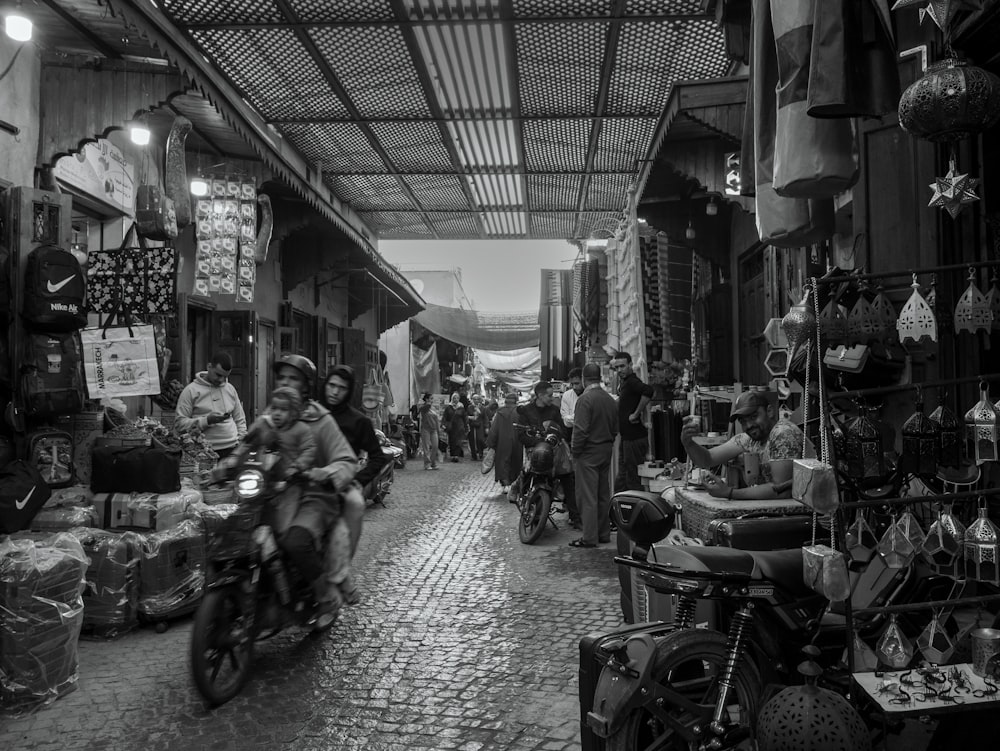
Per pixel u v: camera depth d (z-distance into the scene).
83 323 5.61
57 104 6.37
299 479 4.47
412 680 4.21
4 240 5.39
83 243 8.04
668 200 10.05
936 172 3.92
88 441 5.95
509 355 32.28
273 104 8.23
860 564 3.21
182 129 7.60
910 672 2.66
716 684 2.85
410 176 10.98
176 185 7.55
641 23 6.44
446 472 16.62
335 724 3.65
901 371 3.26
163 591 5.11
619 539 4.78
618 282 11.30
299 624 4.54
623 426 8.27
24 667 3.83
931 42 3.76
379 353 21.12
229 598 4.02
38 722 3.71
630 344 10.14
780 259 7.01
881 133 4.17
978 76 2.43
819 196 2.94
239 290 9.41
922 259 3.99
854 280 2.79
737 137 6.18
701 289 10.84
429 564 7.15
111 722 3.70
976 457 2.69
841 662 2.98
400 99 8.12
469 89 7.89
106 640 4.95
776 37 2.87
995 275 2.89
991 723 2.57
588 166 10.37
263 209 10.00
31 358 5.40
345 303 18.91
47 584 3.92
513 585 6.32
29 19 5.41
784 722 2.42
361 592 6.12
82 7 5.81
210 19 6.35
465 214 13.27
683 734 2.69
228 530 4.04
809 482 2.51
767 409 4.36
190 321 10.85
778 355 4.12
